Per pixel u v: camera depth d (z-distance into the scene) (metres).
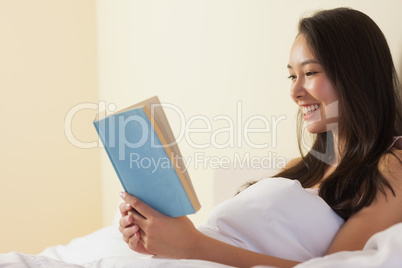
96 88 2.93
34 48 2.71
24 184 2.71
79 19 2.85
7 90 2.65
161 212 1.02
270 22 1.76
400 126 1.34
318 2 1.59
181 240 1.02
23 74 2.69
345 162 1.26
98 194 2.97
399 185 1.13
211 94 2.05
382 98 1.27
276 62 1.74
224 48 1.97
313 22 1.31
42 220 2.78
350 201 1.17
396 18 1.38
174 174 0.94
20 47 2.67
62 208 2.84
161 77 2.36
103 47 2.84
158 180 0.96
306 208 1.15
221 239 1.17
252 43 1.84
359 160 1.23
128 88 2.64
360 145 1.26
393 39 1.40
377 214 1.09
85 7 2.87
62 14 2.79
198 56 2.11
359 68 1.26
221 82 1.99
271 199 1.18
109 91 2.82
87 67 2.89
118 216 1.87
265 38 1.78
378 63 1.28
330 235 1.14
